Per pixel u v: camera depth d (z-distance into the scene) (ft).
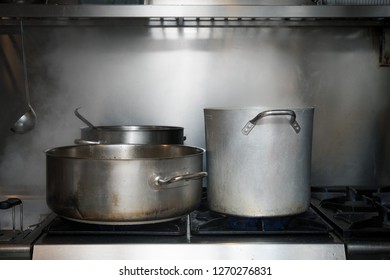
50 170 3.51
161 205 3.31
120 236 3.52
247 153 3.58
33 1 4.52
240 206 3.63
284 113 3.42
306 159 3.73
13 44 5.26
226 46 5.32
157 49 5.32
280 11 4.39
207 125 3.84
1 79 5.30
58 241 3.41
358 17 4.51
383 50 5.30
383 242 3.41
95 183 3.26
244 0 5.04
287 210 3.64
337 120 5.43
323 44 5.34
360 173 5.50
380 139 5.46
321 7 4.40
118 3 4.56
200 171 3.65
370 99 5.42
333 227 3.79
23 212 5.29
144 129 4.60
